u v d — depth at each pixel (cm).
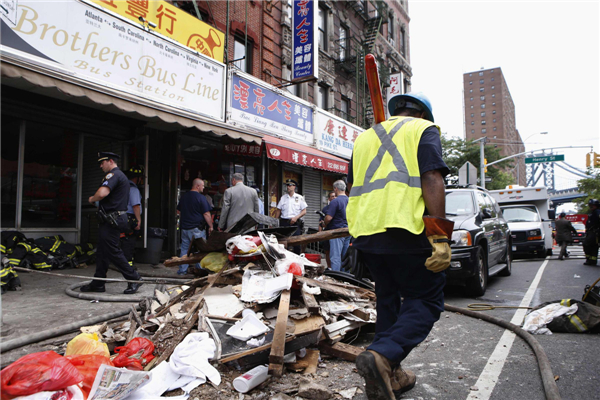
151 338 287
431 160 195
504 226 831
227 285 352
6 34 511
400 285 210
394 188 200
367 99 1814
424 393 245
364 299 369
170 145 826
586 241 1008
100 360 220
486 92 13012
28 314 379
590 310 376
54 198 711
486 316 424
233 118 886
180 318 302
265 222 425
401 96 242
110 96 564
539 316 389
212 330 278
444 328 397
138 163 780
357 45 1695
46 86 484
